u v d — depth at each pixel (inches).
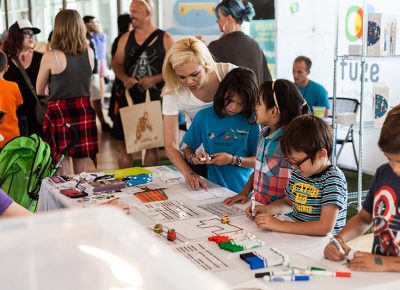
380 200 67.7
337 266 63.9
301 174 79.8
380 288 57.9
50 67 162.1
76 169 174.9
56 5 460.4
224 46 157.6
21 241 28.2
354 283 58.5
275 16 231.6
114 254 28.8
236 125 108.3
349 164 235.3
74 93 167.5
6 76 173.0
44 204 108.7
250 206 86.6
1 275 27.3
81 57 165.8
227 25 160.2
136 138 172.1
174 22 226.1
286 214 85.2
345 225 74.9
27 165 115.7
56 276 27.8
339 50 226.4
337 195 75.4
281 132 92.5
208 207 92.1
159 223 82.7
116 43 186.7
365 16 161.0
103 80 371.6
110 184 105.5
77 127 169.0
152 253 29.5
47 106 169.2
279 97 90.9
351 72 223.6
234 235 75.2
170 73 110.9
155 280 27.9
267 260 64.1
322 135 75.8
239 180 111.2
